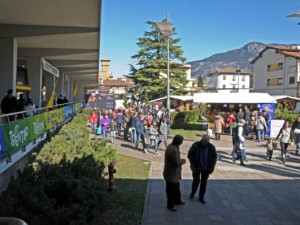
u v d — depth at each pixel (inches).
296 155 674.8
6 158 311.3
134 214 309.9
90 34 685.9
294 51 2615.7
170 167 323.6
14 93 645.9
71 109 991.6
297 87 2399.1
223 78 4163.4
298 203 355.6
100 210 270.1
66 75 1825.8
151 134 644.7
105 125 861.2
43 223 213.9
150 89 2234.3
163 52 2284.7
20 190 232.5
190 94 2373.3
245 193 391.9
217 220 300.8
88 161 332.5
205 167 346.9
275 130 757.3
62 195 250.2
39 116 458.0
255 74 2957.7
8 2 505.7
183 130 1111.0
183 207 335.0
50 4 514.0
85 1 495.8
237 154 584.1
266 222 297.9
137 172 488.7
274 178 474.9
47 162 338.6
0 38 637.9
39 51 933.2
